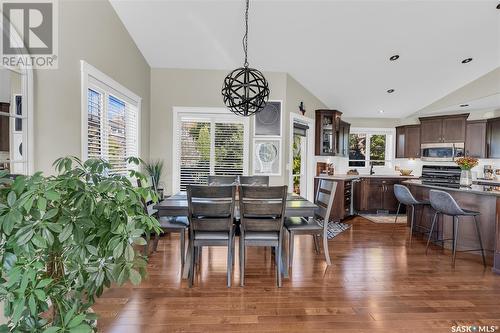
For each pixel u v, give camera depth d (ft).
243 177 13.42
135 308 7.48
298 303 7.79
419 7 11.44
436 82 17.51
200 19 12.10
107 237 4.08
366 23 12.28
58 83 7.86
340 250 12.32
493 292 8.52
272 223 8.87
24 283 3.30
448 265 10.67
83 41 9.05
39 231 3.44
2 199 3.74
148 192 4.51
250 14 11.76
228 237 8.95
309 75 16.75
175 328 6.63
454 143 20.20
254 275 9.64
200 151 16.46
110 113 11.27
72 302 4.10
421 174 22.36
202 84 16.22
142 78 14.79
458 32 12.92
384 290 8.59
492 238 11.39
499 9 11.59
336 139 19.76
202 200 10.15
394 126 23.57
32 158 6.93
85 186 4.03
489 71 16.30
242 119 16.40
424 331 6.60
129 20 12.09
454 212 10.93
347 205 18.71
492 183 16.14
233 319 7.01
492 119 18.58
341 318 7.09
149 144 16.07
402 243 13.39
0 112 6.21
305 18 12.00
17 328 3.77
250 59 15.11
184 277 9.34
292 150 17.16
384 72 16.34
